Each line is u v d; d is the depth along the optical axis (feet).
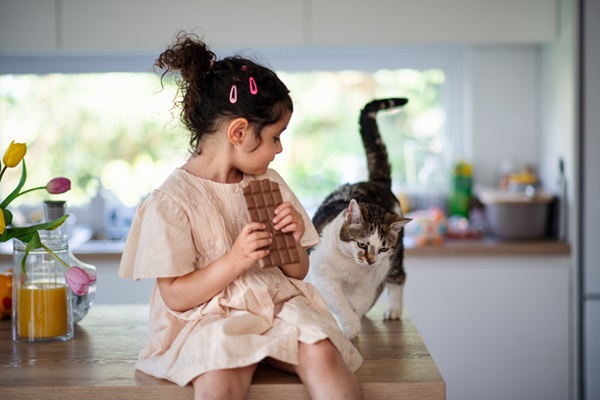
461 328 8.72
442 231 8.93
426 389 4.48
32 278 5.34
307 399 4.40
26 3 8.57
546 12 8.75
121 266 4.78
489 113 9.74
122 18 8.60
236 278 4.71
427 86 10.17
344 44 8.73
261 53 9.91
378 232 5.42
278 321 4.57
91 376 4.61
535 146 9.78
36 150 10.17
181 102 4.92
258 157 4.72
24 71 9.94
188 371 4.23
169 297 4.57
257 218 4.44
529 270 8.63
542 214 8.91
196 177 4.77
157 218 4.52
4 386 4.45
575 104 8.48
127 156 10.22
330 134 10.27
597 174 8.54
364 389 4.48
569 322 8.70
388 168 6.54
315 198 10.30
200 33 8.66
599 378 8.71
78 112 10.15
